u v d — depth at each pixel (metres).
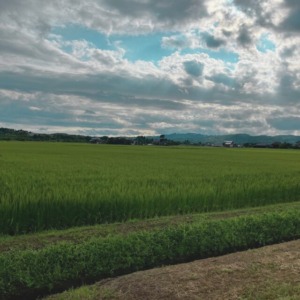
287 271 7.99
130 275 7.88
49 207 12.18
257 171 25.83
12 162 29.98
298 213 12.63
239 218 11.47
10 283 7.08
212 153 63.00
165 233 9.63
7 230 11.42
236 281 7.43
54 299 6.80
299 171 26.44
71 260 7.89
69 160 34.16
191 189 15.69
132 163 31.50
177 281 7.43
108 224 12.44
